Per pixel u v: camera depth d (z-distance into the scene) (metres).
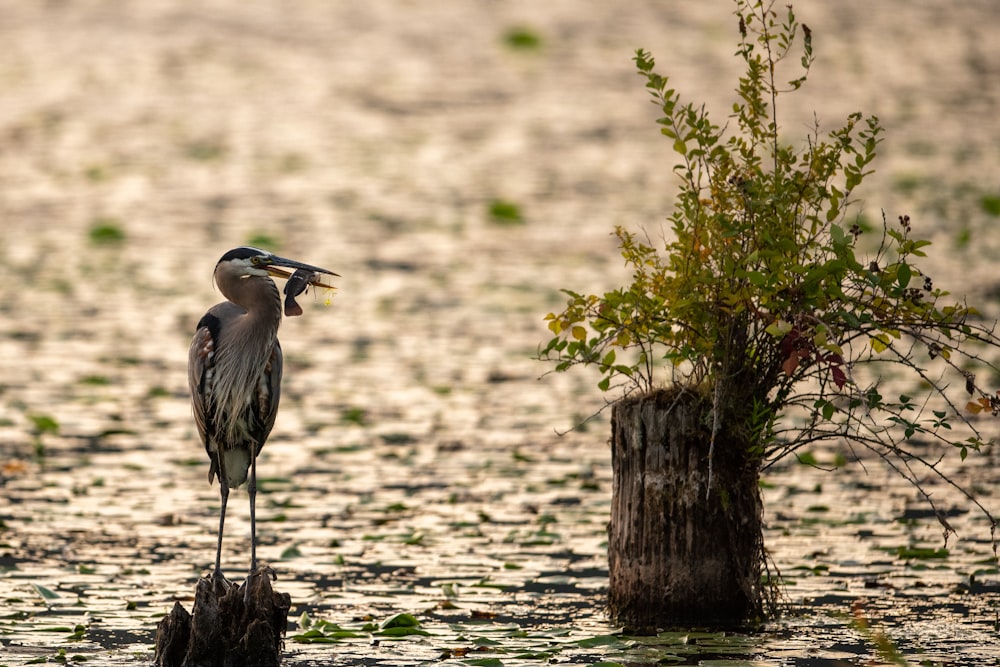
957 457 13.91
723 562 8.62
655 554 8.67
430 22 48.94
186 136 35.91
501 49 45.19
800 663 7.81
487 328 21.17
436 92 40.66
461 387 17.70
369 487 12.88
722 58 42.84
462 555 10.56
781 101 38.28
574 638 8.33
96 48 44.28
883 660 7.86
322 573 10.09
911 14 51.25
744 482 8.69
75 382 17.62
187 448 14.48
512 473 13.45
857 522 11.50
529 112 38.72
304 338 20.78
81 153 34.09
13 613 8.88
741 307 8.40
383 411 16.42
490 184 32.03
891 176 31.69
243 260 8.72
